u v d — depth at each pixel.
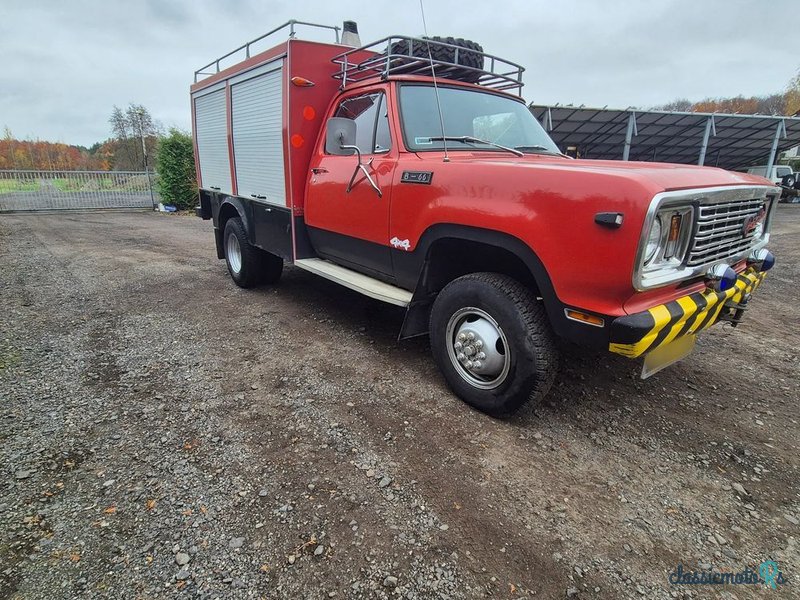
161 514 2.18
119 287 6.14
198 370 3.67
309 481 2.42
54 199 18.20
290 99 4.38
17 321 4.73
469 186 2.87
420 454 2.67
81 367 3.69
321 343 4.27
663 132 18.36
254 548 2.01
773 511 2.32
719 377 3.74
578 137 18.91
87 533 2.06
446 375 3.27
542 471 2.56
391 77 3.72
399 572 1.91
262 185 5.17
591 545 2.08
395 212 3.45
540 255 2.51
